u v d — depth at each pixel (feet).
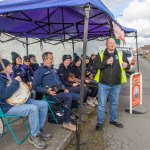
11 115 13.02
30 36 27.12
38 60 38.50
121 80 17.44
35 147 13.17
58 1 11.60
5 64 12.93
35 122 13.07
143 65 99.14
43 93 16.10
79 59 23.82
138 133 16.92
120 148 14.39
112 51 16.96
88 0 12.21
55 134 15.12
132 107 22.40
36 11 17.93
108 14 14.71
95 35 28.19
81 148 14.32
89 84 22.88
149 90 34.81
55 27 23.49
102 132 17.02
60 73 19.81
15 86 12.82
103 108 17.35
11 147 13.19
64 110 16.11
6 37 31.30
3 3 11.69
